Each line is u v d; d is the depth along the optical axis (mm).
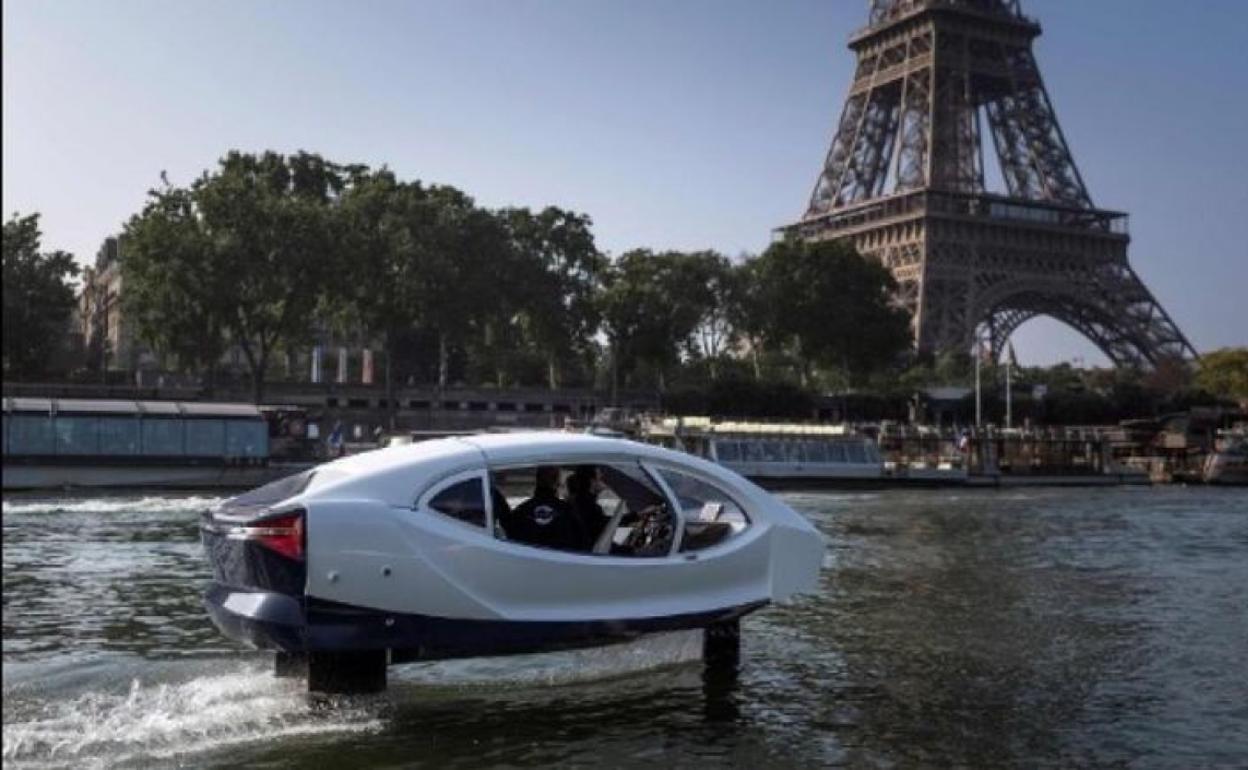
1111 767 9312
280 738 9523
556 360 105312
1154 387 126812
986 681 12281
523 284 96438
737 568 12039
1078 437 91562
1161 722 10672
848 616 16688
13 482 52062
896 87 141500
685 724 10289
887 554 27266
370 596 10055
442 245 91125
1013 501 58469
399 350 131125
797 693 11562
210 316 80500
